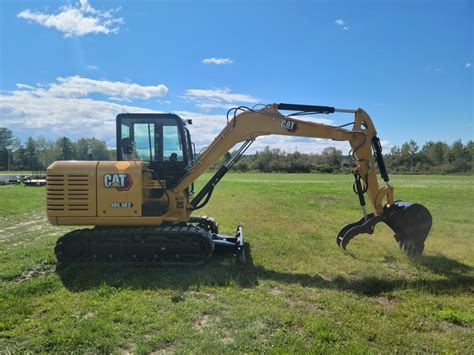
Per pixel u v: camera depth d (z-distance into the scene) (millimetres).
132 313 4875
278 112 7535
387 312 4988
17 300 5336
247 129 7566
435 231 10703
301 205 17203
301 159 70188
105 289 5711
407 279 6406
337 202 18438
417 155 82688
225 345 4074
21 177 35844
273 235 10117
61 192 6988
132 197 6984
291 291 5875
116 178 6984
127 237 7176
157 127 7930
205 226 9625
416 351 4000
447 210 15391
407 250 7488
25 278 6531
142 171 7203
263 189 27281
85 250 7223
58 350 4020
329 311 5031
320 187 29359
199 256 7164
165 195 7574
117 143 7887
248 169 70250
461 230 10867
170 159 7934
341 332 4355
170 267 6996
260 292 5758
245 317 4742
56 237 10141
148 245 7141
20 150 90750
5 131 97312
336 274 6820
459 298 5555
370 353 3883
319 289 5965
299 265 7316
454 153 81875
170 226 7414
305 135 7480
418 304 5277
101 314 4855
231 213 14562
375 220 7453
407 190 26641
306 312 4980
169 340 4203
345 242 7449
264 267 7160
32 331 4434
